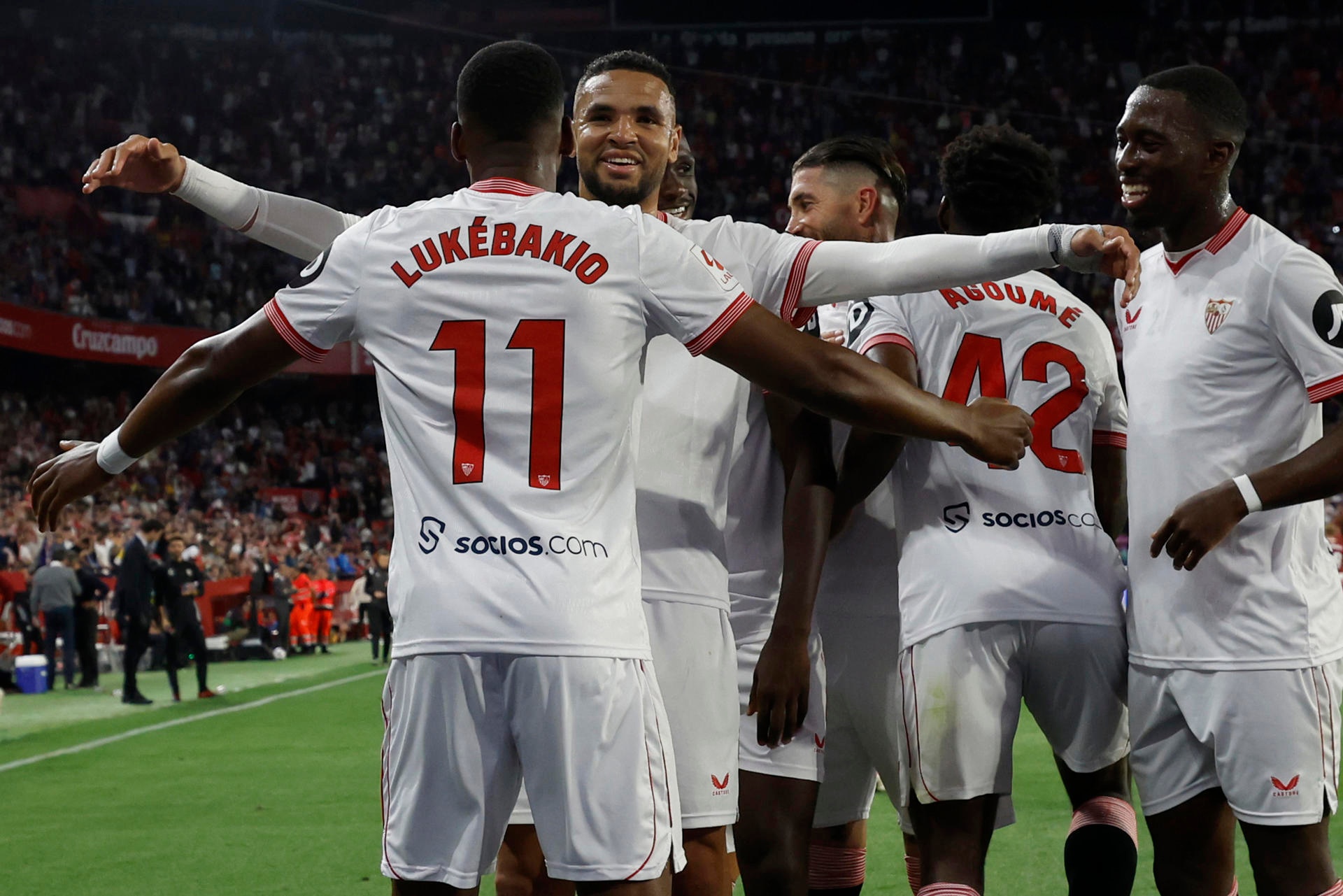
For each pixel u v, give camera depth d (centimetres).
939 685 322
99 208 3136
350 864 568
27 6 3453
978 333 336
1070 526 329
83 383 3228
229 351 257
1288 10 3578
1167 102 304
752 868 320
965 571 323
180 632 1346
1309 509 308
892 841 591
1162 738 313
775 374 253
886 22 3625
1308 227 3156
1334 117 3347
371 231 255
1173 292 313
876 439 327
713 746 299
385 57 3772
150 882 541
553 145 268
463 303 246
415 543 245
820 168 368
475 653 238
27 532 1980
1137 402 317
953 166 348
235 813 696
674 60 3775
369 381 3509
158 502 2662
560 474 244
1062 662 323
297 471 3203
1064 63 3622
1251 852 302
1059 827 599
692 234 310
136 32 3575
